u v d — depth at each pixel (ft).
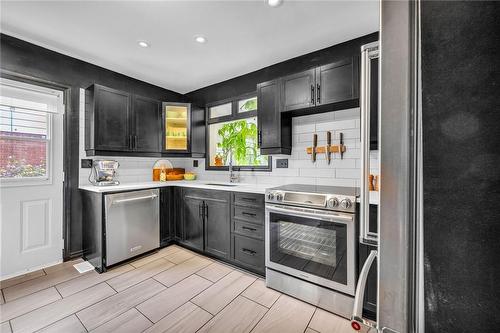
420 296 1.16
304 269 6.17
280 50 8.33
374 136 3.68
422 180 1.14
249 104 10.37
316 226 6.04
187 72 10.20
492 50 0.96
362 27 7.00
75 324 5.16
